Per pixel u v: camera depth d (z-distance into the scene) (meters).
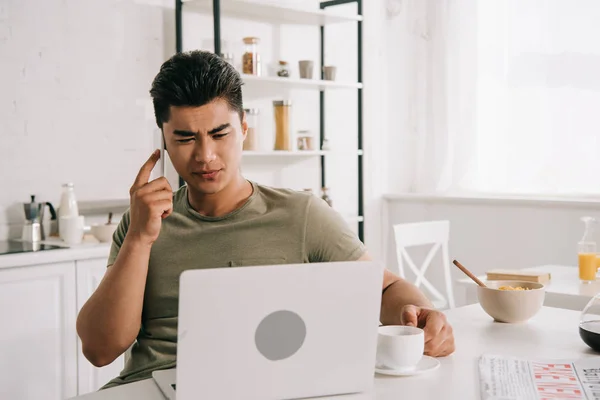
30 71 2.97
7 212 2.93
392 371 1.23
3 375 2.46
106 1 3.19
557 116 3.70
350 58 4.29
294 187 4.00
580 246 2.37
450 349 1.35
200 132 1.32
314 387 1.07
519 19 3.81
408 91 4.31
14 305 2.48
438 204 4.15
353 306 1.06
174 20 3.44
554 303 2.15
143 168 1.36
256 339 1.02
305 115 4.05
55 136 3.06
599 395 1.09
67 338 2.63
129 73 3.29
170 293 1.44
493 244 3.89
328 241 1.49
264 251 1.46
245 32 3.71
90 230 2.96
